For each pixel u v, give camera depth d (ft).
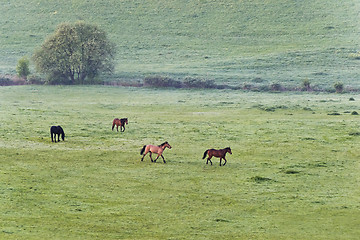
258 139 143.13
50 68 302.86
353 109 205.26
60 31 308.19
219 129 158.40
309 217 80.89
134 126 161.48
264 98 247.29
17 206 82.12
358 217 80.84
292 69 348.79
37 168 107.24
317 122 170.50
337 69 344.69
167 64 373.20
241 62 372.58
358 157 124.06
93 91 270.46
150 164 114.21
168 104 223.71
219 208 85.05
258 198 90.79
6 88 276.62
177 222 77.82
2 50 415.03
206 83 287.89
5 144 127.24
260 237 72.02
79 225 74.90
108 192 92.58
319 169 112.57
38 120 165.27
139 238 70.49
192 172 108.27
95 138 140.36
